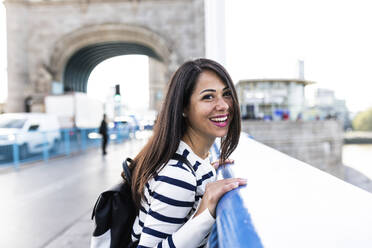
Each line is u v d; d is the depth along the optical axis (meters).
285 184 0.77
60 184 6.35
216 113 1.06
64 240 3.40
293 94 21.78
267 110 21.58
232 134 1.19
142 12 25.23
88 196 5.30
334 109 22.06
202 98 1.06
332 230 0.46
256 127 20.34
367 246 0.40
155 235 0.94
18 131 9.62
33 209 4.59
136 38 25.61
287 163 1.14
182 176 0.97
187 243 0.85
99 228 1.19
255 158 1.32
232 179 0.86
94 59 36.06
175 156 1.04
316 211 0.54
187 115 1.12
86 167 8.62
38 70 25.22
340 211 0.54
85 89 37.22
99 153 12.33
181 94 1.06
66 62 26.55
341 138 22.30
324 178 0.83
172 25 25.06
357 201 0.59
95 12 25.42
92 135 14.88
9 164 8.55
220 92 1.06
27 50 25.34
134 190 1.11
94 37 25.66
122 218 1.19
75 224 3.91
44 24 25.47
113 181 6.49
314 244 0.41
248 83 21.58
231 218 0.59
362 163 20.38
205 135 1.15
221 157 1.26
